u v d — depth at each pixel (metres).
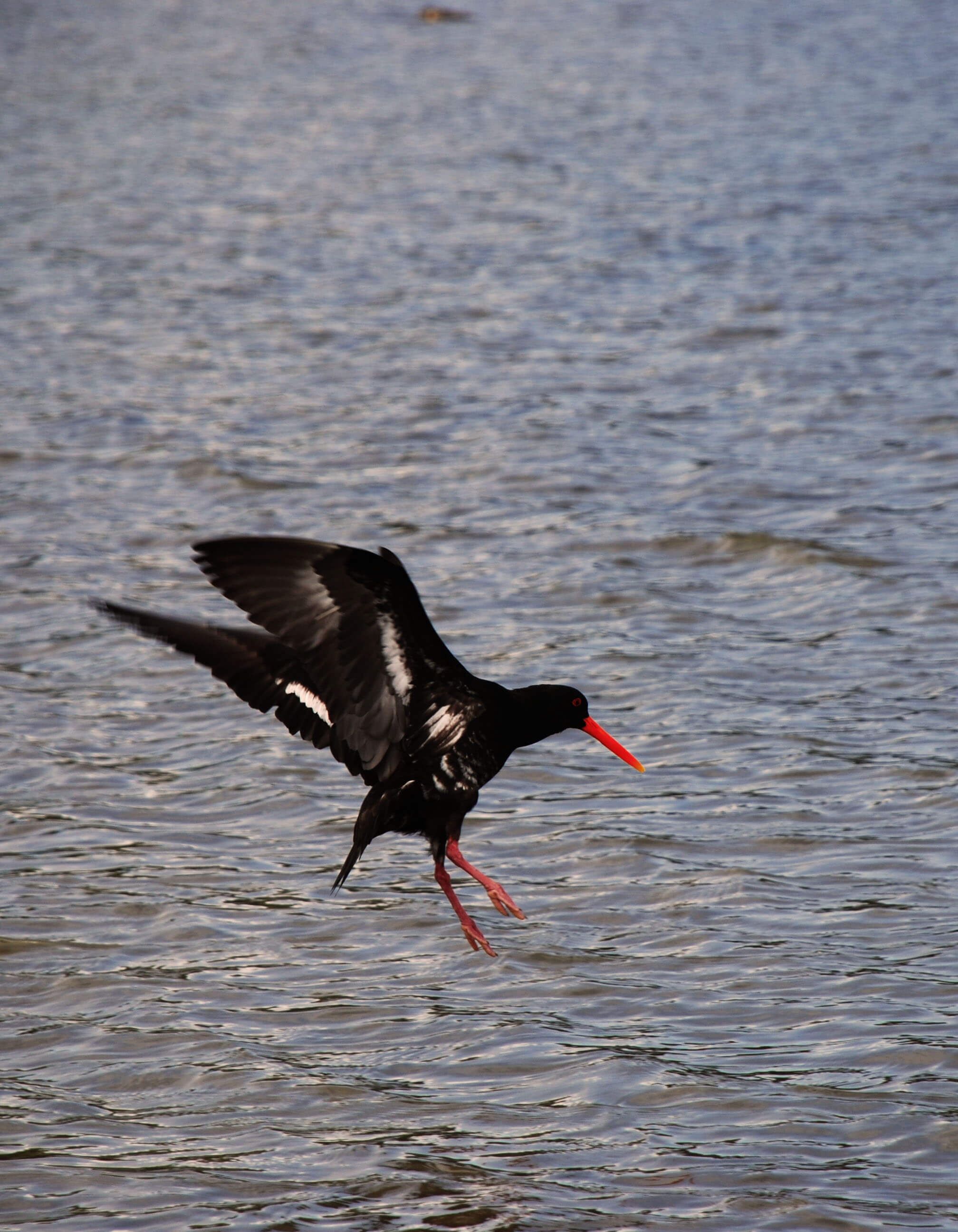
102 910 11.70
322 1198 8.20
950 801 12.89
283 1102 9.20
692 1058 9.50
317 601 7.70
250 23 86.25
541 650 16.38
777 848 12.34
